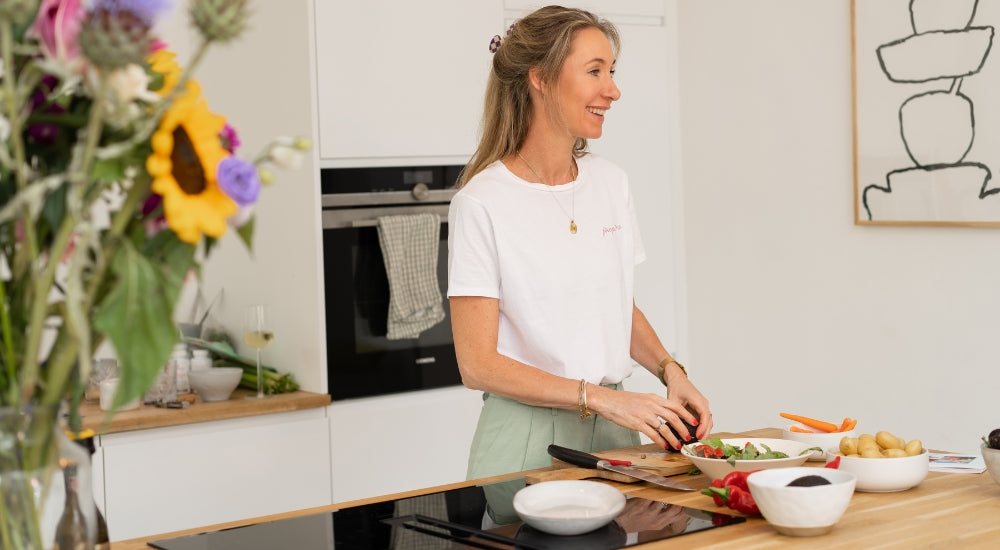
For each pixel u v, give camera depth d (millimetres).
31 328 912
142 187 920
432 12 3318
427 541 1432
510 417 2076
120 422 2812
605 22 2146
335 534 1479
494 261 2061
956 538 1366
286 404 3072
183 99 918
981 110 2949
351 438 3227
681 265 3973
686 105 3918
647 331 2320
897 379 3262
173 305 924
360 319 3248
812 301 3510
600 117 2084
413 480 3352
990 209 2941
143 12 866
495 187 2084
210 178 904
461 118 3398
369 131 3217
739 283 3766
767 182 3629
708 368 3932
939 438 3154
